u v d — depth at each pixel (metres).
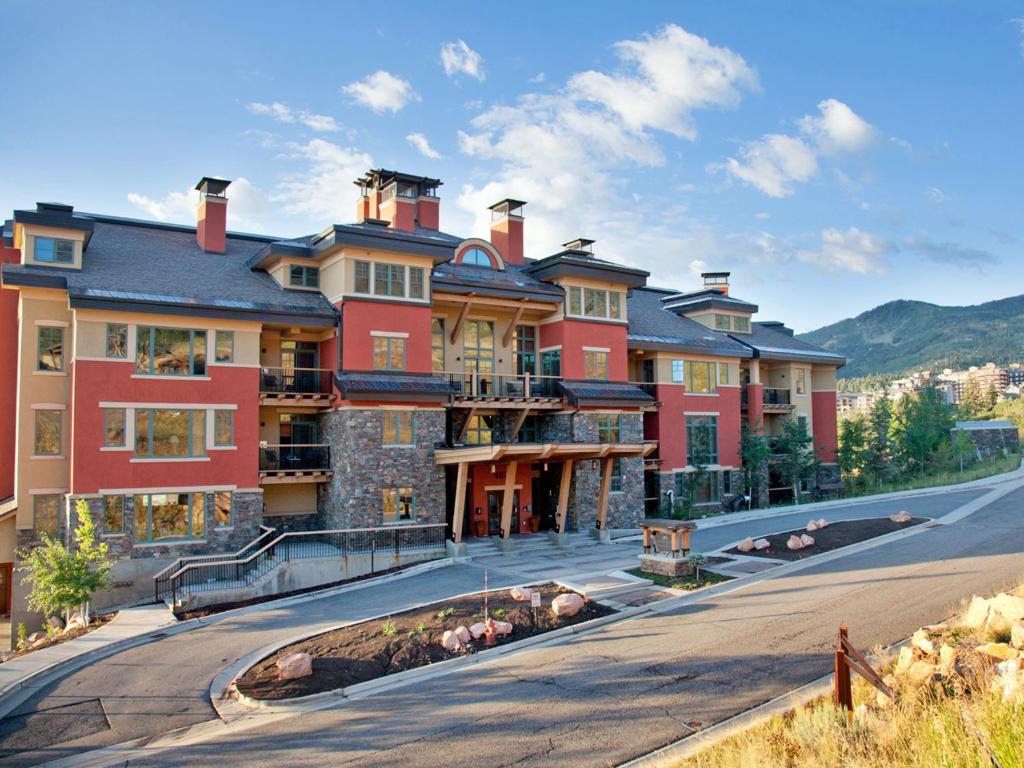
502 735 11.88
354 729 12.48
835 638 15.50
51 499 24.17
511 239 36.22
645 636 16.69
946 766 8.27
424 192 35.97
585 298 33.47
